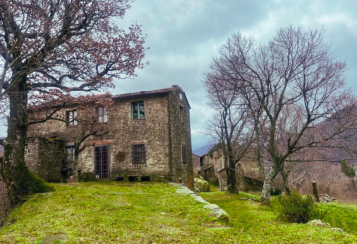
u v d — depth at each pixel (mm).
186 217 8844
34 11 9562
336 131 13906
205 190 22766
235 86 14805
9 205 10523
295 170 22578
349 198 23562
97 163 18266
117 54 12945
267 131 18516
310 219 9250
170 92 18203
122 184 15547
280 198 10328
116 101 18703
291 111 20281
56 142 18219
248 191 24594
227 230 7781
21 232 7281
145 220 8195
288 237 7195
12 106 11656
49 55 10984
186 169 19891
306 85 13672
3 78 8680
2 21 10039
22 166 11586
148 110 18094
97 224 7605
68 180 17016
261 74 15102
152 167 17250
